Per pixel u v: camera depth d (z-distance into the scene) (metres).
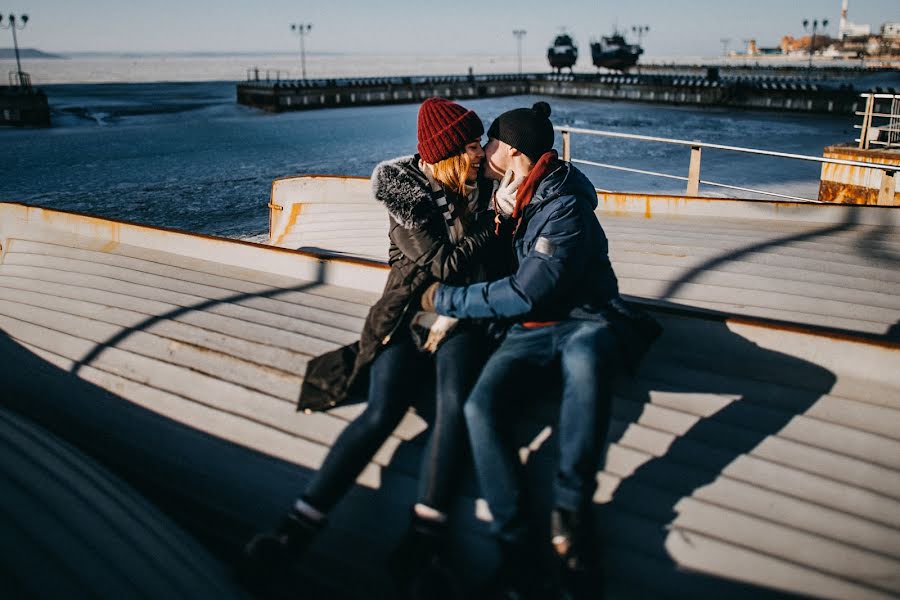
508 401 1.97
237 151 25.50
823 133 31.22
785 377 2.47
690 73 93.06
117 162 22.64
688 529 1.89
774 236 4.75
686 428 2.26
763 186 15.86
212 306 3.32
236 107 51.47
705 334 2.68
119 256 4.11
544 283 2.05
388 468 2.21
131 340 3.04
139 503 2.17
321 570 2.00
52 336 3.18
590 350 1.97
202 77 133.25
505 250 2.43
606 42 85.00
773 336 2.55
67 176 19.73
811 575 1.74
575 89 59.94
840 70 89.56
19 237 4.51
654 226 5.21
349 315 3.20
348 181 6.54
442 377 2.05
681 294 3.81
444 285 2.18
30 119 36.59
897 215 4.84
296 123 38.12
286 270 3.75
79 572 1.73
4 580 1.65
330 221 6.27
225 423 2.50
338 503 2.15
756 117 40.53
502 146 2.28
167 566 1.87
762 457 2.12
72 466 2.21
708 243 4.60
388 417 2.00
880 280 3.81
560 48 75.38
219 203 15.38
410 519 2.00
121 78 129.50
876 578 1.72
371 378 2.13
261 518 2.19
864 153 9.47
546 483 2.07
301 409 2.37
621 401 2.40
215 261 3.99
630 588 1.76
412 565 1.77
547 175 2.23
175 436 2.52
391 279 2.23
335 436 2.34
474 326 2.25
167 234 4.13
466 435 1.96
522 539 1.76
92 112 46.66
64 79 123.75
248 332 3.01
